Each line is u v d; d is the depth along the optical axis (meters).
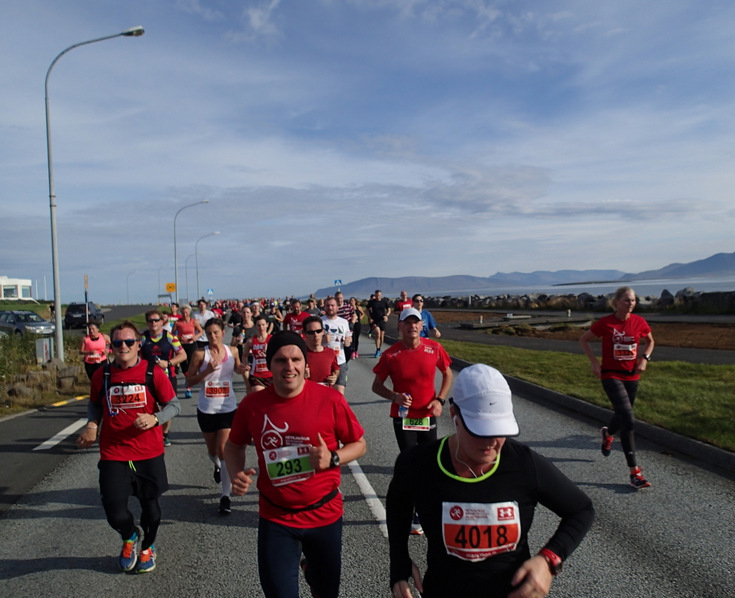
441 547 2.29
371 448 7.79
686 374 12.29
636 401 9.45
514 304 50.56
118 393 4.39
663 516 5.12
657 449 7.34
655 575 4.05
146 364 4.51
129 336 4.41
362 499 5.84
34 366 17.22
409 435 5.39
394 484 2.48
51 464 7.61
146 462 4.43
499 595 2.23
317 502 3.22
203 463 7.47
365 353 21.39
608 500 5.56
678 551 4.42
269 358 3.31
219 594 4.00
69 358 19.92
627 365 6.35
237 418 3.41
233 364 6.15
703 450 6.85
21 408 11.84
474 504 2.23
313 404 3.31
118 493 4.29
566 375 12.93
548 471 2.30
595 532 4.82
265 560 3.13
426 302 65.62
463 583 2.25
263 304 48.59
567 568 4.20
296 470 3.21
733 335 20.42
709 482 6.02
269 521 3.23
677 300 33.94
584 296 45.84
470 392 2.20
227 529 5.20
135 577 4.30
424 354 5.34
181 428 9.69
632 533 4.78
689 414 8.36
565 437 8.01
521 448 2.34
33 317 34.88
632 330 6.29
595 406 9.42
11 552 4.82
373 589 3.98
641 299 36.84
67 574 4.38
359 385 13.55
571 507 2.31
